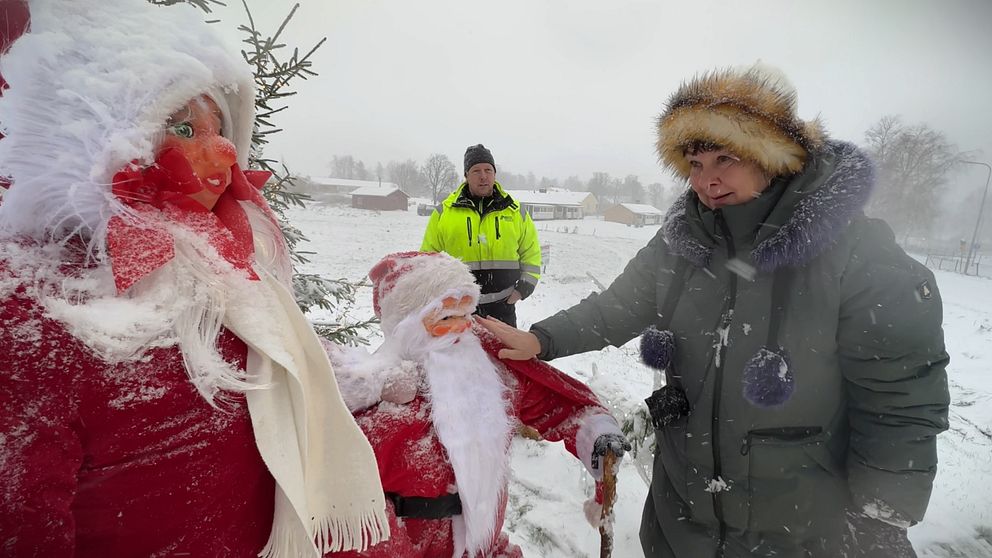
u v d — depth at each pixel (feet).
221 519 2.84
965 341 22.17
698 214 5.02
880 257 4.26
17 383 2.21
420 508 4.48
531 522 9.09
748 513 4.86
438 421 4.50
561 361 18.61
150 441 2.53
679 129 4.58
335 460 3.50
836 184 4.24
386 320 5.17
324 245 59.72
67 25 2.51
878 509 4.42
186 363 2.60
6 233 2.45
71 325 2.32
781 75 4.35
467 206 12.19
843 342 4.38
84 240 2.55
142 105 2.52
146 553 2.66
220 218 3.16
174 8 2.89
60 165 2.40
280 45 7.10
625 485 10.11
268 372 2.98
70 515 2.38
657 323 5.51
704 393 4.98
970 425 13.20
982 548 8.32
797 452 4.62
